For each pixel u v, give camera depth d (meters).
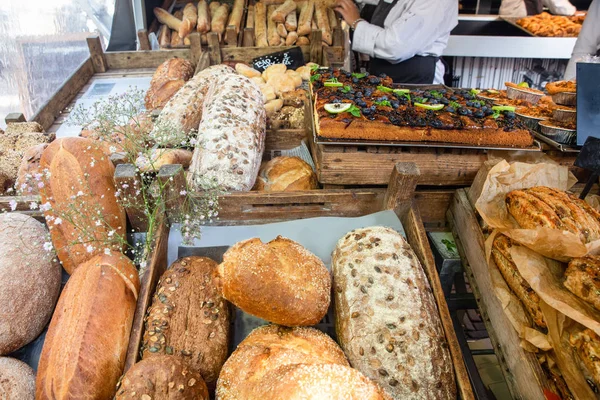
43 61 4.03
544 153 2.01
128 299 1.43
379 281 1.47
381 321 1.38
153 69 3.76
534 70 5.12
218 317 1.44
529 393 1.31
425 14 3.62
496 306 1.51
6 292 1.45
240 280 1.36
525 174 1.67
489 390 1.92
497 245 1.53
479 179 1.77
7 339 1.44
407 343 1.34
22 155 2.11
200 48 3.73
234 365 1.27
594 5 3.64
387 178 2.00
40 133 2.28
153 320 1.40
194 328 1.40
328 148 1.97
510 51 4.86
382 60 3.98
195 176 1.86
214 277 1.41
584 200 1.71
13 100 3.60
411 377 1.29
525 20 5.08
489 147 1.91
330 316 1.60
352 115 2.01
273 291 1.35
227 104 2.18
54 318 1.39
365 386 1.08
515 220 1.58
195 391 1.20
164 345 1.35
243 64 3.44
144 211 1.62
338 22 4.39
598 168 1.58
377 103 2.16
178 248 1.74
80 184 1.64
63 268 1.74
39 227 1.71
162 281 1.52
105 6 4.86
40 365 1.29
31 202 1.80
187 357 1.33
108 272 1.44
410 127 1.94
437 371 1.31
